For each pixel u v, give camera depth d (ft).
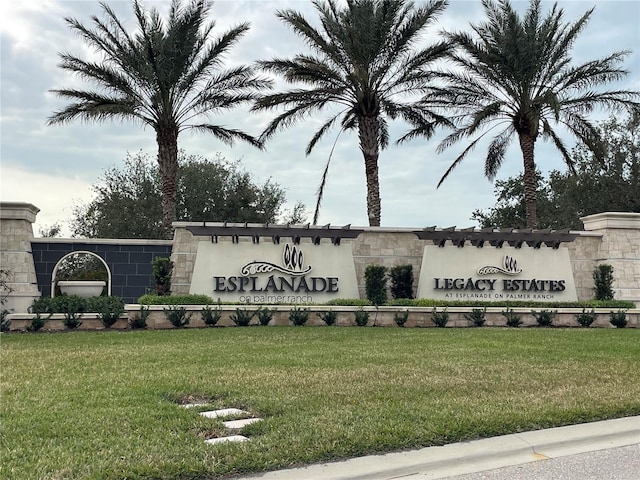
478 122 73.26
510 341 48.26
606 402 26.09
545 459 20.17
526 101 77.25
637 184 110.73
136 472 17.39
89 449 19.27
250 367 34.35
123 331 55.21
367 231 69.92
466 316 64.03
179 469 17.65
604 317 66.28
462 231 70.13
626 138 112.88
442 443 20.99
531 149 79.77
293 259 67.05
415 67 75.20
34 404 24.99
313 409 24.52
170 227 75.00
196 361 36.65
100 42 70.85
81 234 122.11
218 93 76.38
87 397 26.37
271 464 18.47
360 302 63.52
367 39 70.54
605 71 75.46
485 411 24.34
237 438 20.95
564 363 36.70
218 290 65.31
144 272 68.59
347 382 30.01
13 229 63.41
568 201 121.08
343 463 19.02
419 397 26.86
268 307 61.31
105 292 77.77
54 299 59.77
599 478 18.33
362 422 22.45
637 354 41.24
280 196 123.44
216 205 116.47
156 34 69.87
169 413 23.66
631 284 73.41
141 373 32.35
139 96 73.92
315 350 41.86
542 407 25.11
